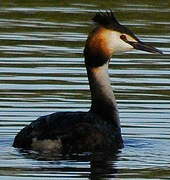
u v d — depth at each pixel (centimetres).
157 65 2356
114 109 1823
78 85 2156
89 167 1580
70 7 3045
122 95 2084
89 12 2958
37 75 2228
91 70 1845
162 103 2025
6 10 2992
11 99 2025
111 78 2228
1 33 2658
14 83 2158
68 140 1659
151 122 1891
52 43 2547
